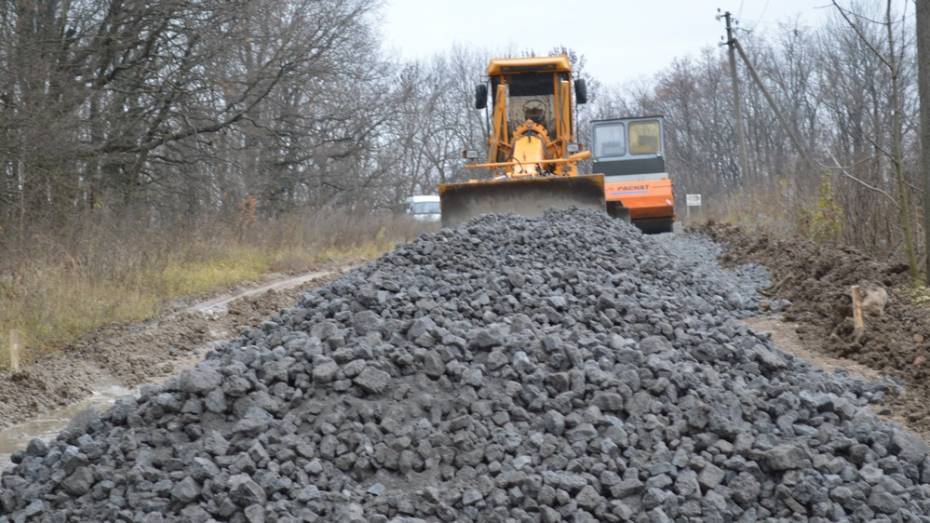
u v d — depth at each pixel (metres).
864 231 19.42
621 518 7.08
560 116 27.86
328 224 34.12
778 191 27.81
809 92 64.25
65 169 25.27
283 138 38.41
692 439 7.99
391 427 7.98
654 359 8.98
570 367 8.99
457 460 7.70
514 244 16.81
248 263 25.44
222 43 30.08
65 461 7.76
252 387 8.51
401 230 38.41
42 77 24.44
